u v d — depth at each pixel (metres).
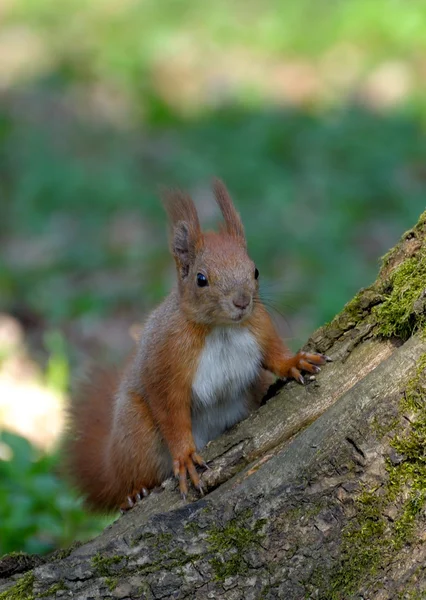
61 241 17.75
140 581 6.09
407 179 19.72
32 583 6.21
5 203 19.53
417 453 6.00
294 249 16.59
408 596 5.80
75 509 9.17
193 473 6.86
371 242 17.38
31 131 23.00
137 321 14.95
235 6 29.38
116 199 19.27
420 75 24.44
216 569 6.07
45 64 27.00
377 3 27.38
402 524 5.94
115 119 23.98
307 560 6.02
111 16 29.84
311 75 25.19
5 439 9.46
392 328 6.63
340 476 6.09
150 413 8.00
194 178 19.89
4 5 31.62
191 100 24.75
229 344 7.88
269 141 21.31
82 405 9.29
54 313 14.87
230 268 7.73
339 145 20.95
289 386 6.95
